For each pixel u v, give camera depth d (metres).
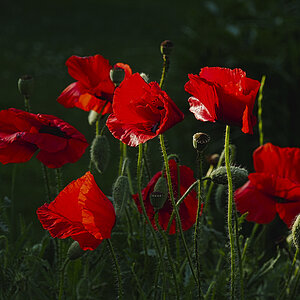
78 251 1.45
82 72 1.57
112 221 1.40
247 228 2.01
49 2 9.70
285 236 1.59
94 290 1.61
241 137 3.02
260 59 2.93
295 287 1.55
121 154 1.62
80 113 4.93
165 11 9.16
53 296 1.62
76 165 3.90
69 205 1.39
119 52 6.89
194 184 1.42
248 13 3.10
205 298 1.51
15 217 3.05
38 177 3.65
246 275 1.58
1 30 8.06
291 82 2.88
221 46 3.09
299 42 2.97
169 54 1.52
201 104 1.40
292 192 1.54
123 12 9.13
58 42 7.47
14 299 1.62
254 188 1.57
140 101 1.40
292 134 2.97
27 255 1.58
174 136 3.78
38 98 5.31
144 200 1.50
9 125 1.51
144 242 1.55
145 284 1.59
